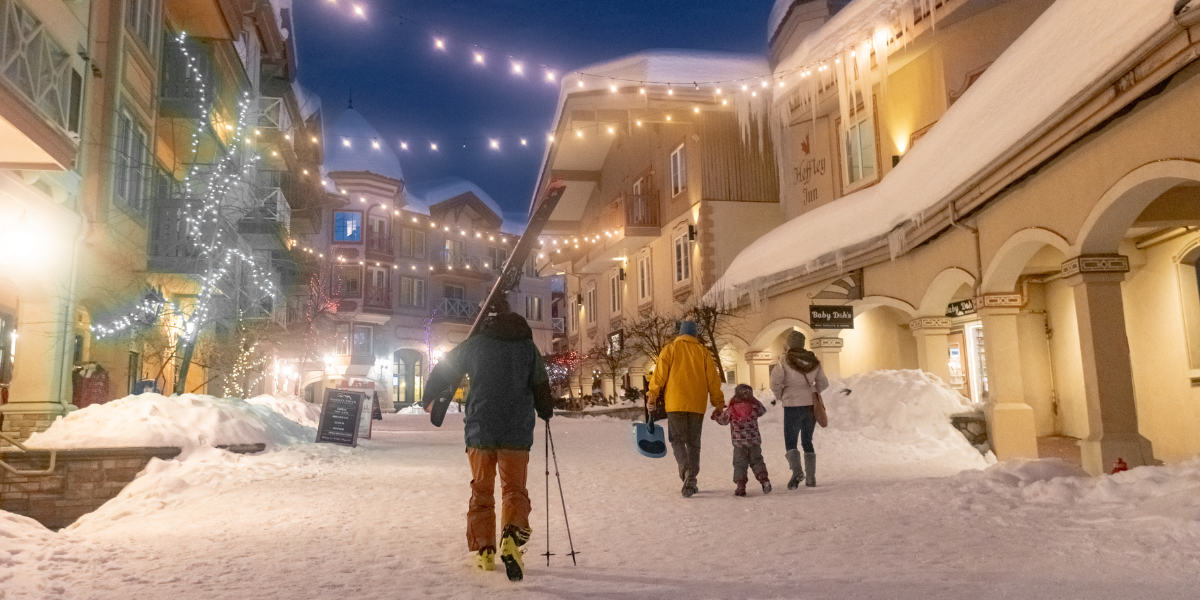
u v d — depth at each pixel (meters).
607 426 18.95
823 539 4.81
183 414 10.54
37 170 8.98
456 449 13.78
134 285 15.26
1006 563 3.89
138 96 15.23
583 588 3.68
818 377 7.73
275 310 25.16
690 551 4.61
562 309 63.56
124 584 3.89
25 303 11.06
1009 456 9.70
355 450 12.70
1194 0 5.51
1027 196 8.99
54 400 11.02
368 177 46.06
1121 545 4.06
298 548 4.89
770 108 21.73
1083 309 7.79
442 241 50.31
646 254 27.34
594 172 32.06
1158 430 10.67
